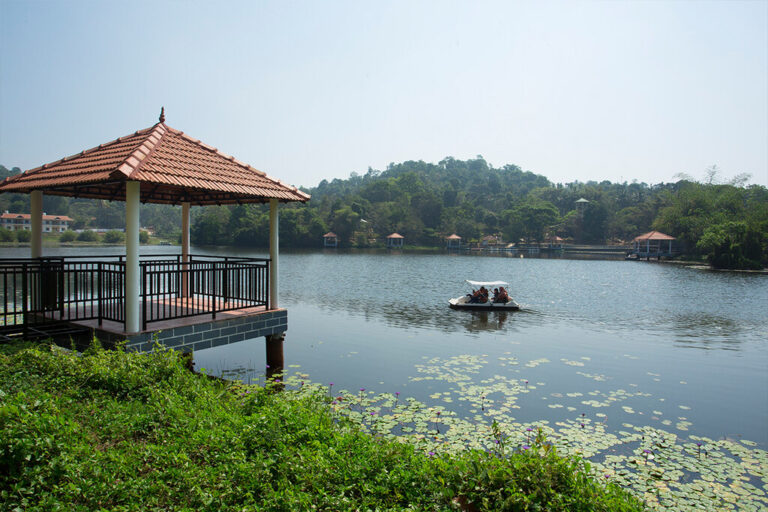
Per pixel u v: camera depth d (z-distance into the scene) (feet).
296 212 321.93
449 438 21.66
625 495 13.17
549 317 60.49
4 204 240.73
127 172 23.12
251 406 17.65
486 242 339.36
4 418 12.07
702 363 38.42
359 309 64.18
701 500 17.12
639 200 389.60
